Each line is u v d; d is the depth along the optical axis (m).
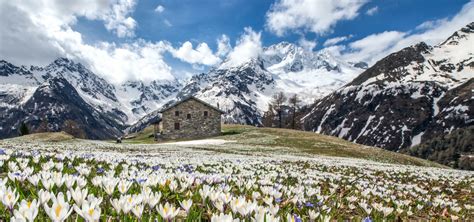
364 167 27.03
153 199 3.79
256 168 16.28
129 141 109.88
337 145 77.31
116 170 9.99
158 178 6.06
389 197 9.86
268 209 4.04
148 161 13.79
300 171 18.11
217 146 66.31
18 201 4.51
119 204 3.27
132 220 3.42
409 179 20.94
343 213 6.61
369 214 6.09
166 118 105.06
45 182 4.60
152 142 100.69
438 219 7.70
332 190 8.55
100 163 11.88
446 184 19.27
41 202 3.38
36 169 8.13
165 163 13.64
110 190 4.58
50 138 69.25
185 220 4.21
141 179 6.03
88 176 7.44
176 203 5.62
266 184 9.08
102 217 3.60
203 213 4.58
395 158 69.38
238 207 3.70
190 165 13.69
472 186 19.16
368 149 76.19
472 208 9.25
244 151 53.44
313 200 7.09
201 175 7.94
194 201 5.65
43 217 3.34
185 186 6.00
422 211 8.57
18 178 5.57
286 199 6.48
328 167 24.33
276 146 72.25
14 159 10.17
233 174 11.84
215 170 13.04
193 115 105.44
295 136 88.25
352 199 7.41
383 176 21.33
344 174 20.45
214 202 4.53
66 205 2.78
